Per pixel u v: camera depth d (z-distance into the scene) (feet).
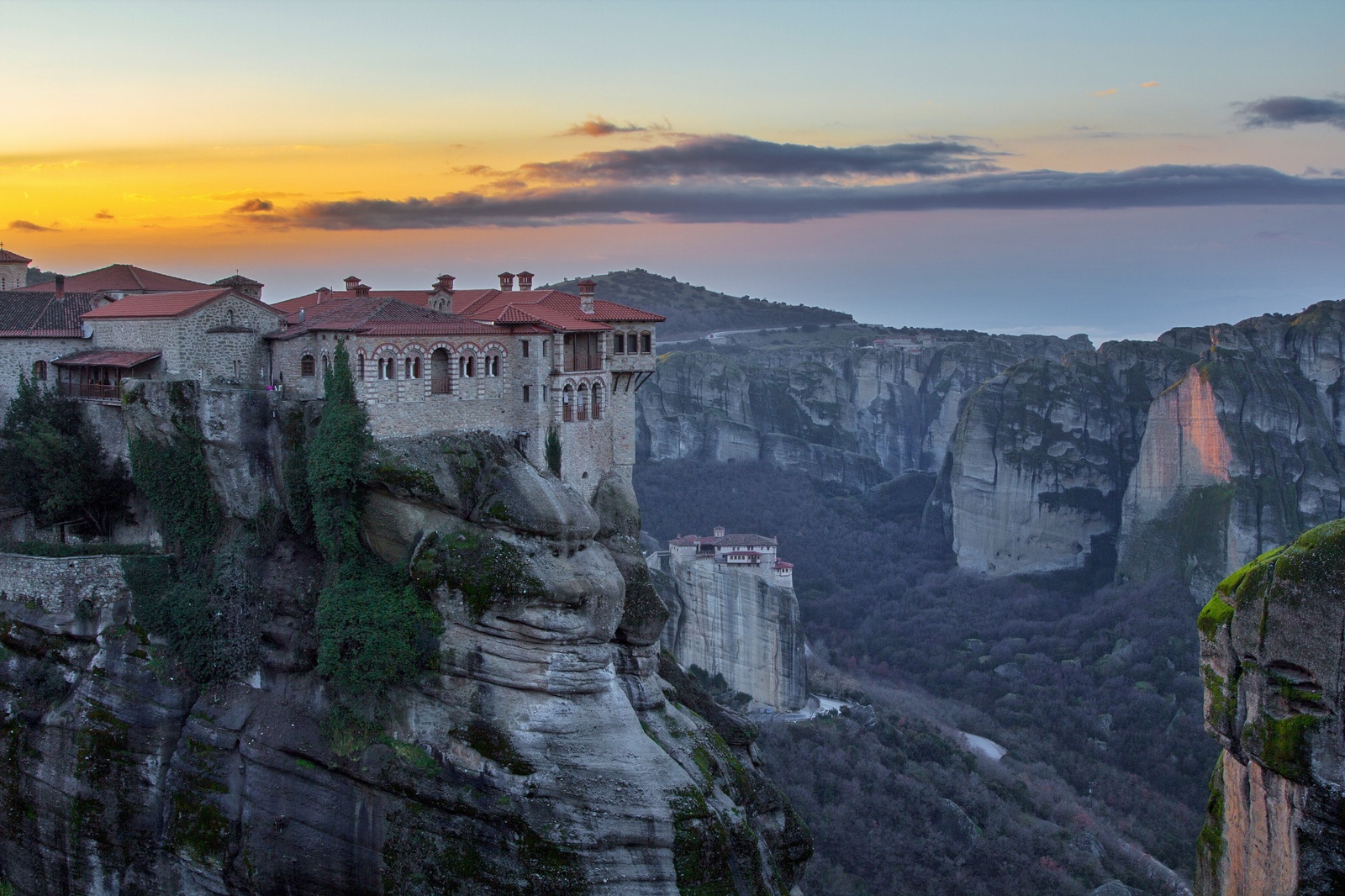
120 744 214.07
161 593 222.07
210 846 209.05
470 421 224.53
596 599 204.54
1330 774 145.89
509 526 206.69
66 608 219.41
